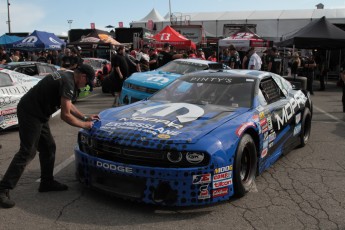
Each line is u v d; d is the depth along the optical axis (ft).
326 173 15.46
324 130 24.44
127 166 10.93
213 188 11.12
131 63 37.04
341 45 45.88
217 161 11.03
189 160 10.78
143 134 11.32
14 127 23.88
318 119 28.76
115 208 11.59
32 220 10.73
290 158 17.66
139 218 10.93
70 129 23.85
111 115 13.39
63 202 12.00
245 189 12.39
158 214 11.21
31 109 11.62
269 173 15.35
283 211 11.62
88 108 33.47
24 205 11.75
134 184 11.00
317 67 58.13
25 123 11.60
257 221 10.91
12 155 17.75
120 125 12.13
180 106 14.05
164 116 12.84
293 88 19.98
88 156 11.88
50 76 11.77
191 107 13.89
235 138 11.73
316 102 39.04
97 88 53.98
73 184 13.65
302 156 18.02
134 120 12.53
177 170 10.64
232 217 11.12
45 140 12.60
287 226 10.63
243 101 14.49
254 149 12.88
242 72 17.04
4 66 34.04
